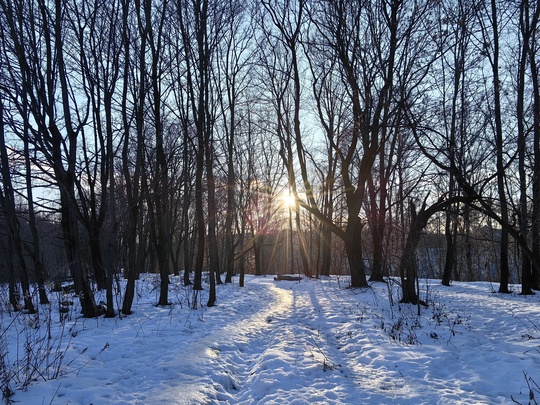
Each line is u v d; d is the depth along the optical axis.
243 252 21.12
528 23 12.69
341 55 14.14
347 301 13.45
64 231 10.27
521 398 4.57
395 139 16.80
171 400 4.52
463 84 15.41
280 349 6.96
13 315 9.40
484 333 8.04
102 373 5.54
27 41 9.37
